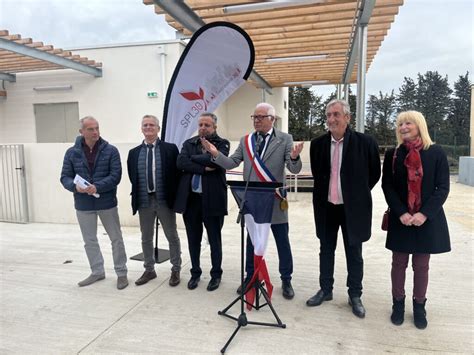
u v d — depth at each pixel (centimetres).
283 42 644
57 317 298
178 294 340
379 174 293
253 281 294
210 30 384
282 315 296
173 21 525
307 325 280
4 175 644
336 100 284
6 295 342
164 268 409
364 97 487
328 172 293
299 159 293
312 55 731
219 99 404
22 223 639
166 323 286
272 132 317
